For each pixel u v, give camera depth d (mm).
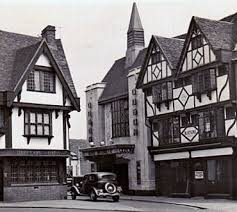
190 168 27234
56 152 27641
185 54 27328
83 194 26703
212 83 25375
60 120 28391
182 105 27766
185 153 27500
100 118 36969
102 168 35719
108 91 36656
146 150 30750
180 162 28297
